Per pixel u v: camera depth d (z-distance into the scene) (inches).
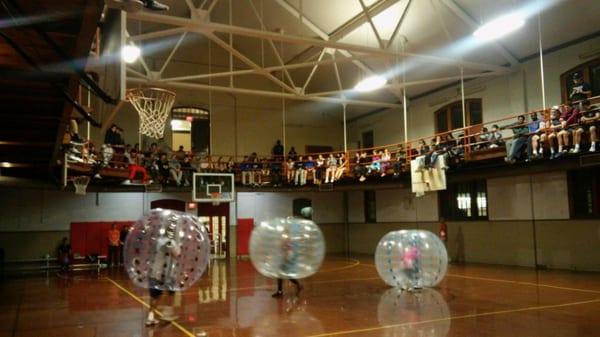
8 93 287.3
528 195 690.2
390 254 468.1
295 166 928.3
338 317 345.4
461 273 613.3
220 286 524.7
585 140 505.0
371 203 1032.2
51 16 194.4
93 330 318.3
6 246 788.0
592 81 624.7
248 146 1021.2
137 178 748.6
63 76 259.4
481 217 770.2
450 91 847.7
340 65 911.0
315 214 1064.2
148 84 739.4
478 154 623.5
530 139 547.5
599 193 599.5
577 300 399.9
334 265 766.5
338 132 1127.6
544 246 664.4
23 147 435.2
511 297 419.5
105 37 237.3
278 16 814.5
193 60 970.7
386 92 944.9
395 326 312.3
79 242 839.7
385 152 842.2
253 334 298.0
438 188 657.6
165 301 430.0
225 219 975.0
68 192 834.8
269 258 399.5
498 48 699.4
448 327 306.3
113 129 810.2
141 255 303.3
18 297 475.8
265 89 1040.8
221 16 831.7
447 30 705.6
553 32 645.9
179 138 960.3
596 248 598.5
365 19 737.0
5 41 220.8
